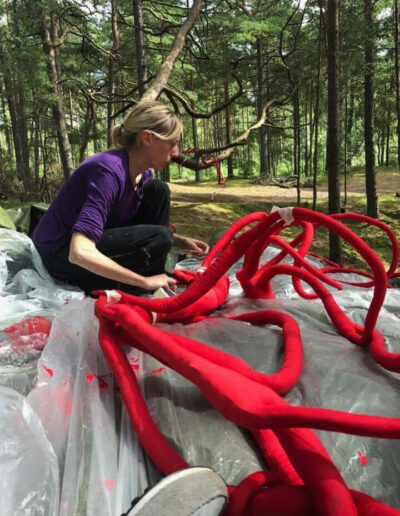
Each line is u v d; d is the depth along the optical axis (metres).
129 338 1.22
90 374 1.14
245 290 1.82
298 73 8.46
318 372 1.15
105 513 0.82
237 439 0.96
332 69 4.95
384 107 12.52
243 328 1.39
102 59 12.02
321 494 0.71
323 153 21.59
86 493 0.85
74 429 0.98
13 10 8.43
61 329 1.31
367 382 1.10
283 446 0.83
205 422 1.00
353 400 1.05
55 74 8.90
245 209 9.41
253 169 23.77
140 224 2.20
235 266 2.50
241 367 1.07
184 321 1.53
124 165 1.78
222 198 11.35
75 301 1.48
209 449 0.94
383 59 8.56
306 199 11.21
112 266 1.53
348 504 0.69
